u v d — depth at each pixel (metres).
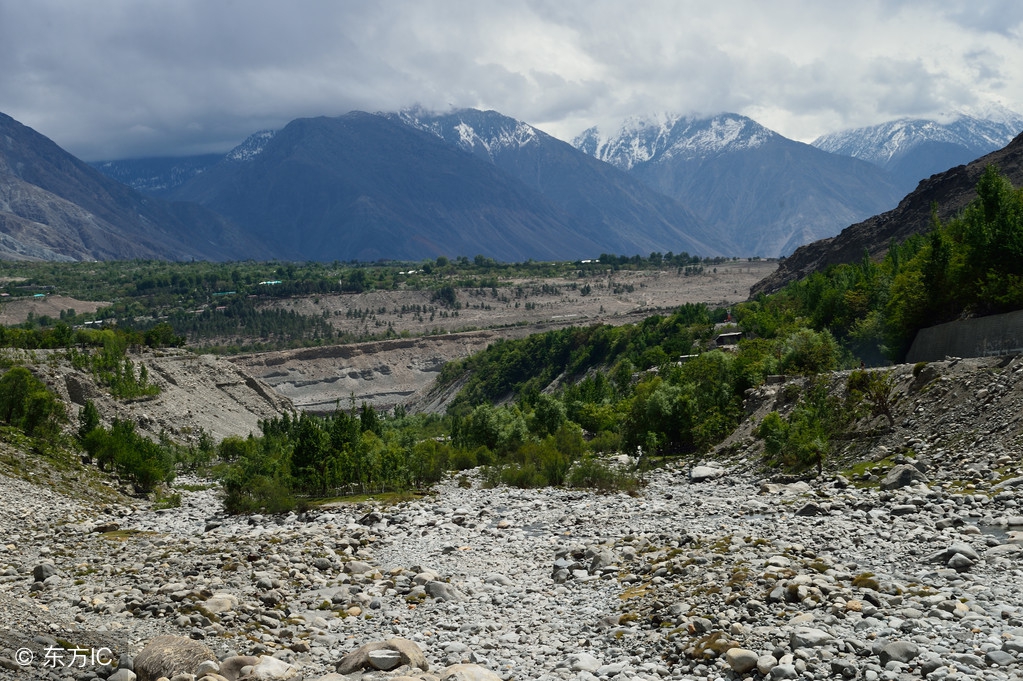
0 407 83.69
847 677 20.75
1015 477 38.66
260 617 30.17
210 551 41.00
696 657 23.42
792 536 35.12
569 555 38.62
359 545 45.09
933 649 21.44
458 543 44.75
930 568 28.31
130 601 31.73
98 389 134.88
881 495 41.44
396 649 24.66
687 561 32.28
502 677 23.97
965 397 49.62
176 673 23.69
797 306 148.38
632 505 52.06
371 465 75.06
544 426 110.31
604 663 24.56
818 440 53.59
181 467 113.94
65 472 73.62
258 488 64.81
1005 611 23.39
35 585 35.28
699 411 81.94
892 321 84.88
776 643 23.22
